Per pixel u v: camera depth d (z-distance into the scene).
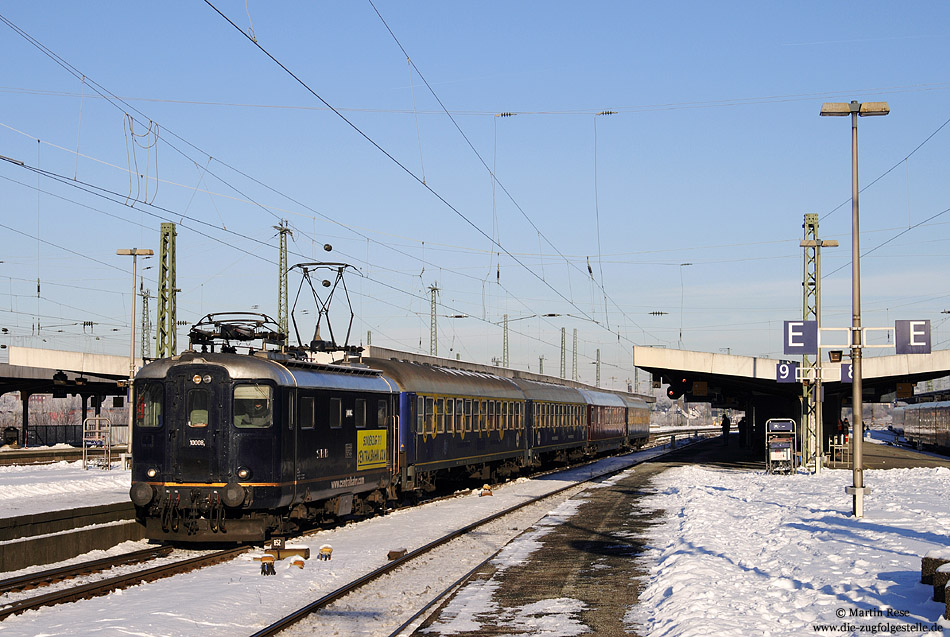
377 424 25.09
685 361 40.56
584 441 53.28
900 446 86.69
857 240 23.45
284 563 17.20
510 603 13.41
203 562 17.17
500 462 38.41
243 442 19.05
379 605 13.55
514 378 43.50
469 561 17.81
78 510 19.30
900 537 17.45
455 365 36.56
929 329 23.69
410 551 18.78
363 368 24.89
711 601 12.09
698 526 21.02
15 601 13.54
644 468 47.94
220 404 19.08
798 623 10.77
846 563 14.69
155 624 11.62
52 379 54.56
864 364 39.91
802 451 42.25
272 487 19.28
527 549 18.92
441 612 12.81
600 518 24.69
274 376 19.62
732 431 136.25
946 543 16.47
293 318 26.42
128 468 38.91
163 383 19.33
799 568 14.62
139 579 15.24
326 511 22.39
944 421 63.34
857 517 21.44
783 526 20.50
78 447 57.53
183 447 19.08
